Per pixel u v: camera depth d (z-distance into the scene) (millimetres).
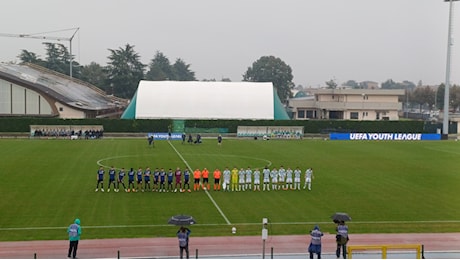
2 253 27219
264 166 57750
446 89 97875
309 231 32188
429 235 31750
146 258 26656
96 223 33188
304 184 47812
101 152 68000
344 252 26828
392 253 27984
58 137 89375
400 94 134625
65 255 26969
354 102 132750
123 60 171375
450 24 97500
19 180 47125
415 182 49438
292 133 95812
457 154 72000
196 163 59156
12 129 95875
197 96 109188
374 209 38281
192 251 27969
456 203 40562
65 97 106500
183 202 39656
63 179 47875
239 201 40312
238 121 102688
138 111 106188
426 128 107938
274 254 27672
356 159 65250
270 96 111125
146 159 61719
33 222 33250
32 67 144875
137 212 36250
